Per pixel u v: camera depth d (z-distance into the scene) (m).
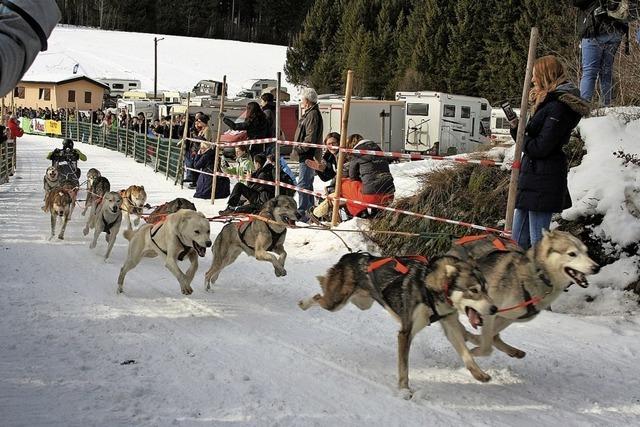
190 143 15.88
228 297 6.25
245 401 3.90
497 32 27.52
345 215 9.24
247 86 34.53
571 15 13.77
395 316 4.28
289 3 92.75
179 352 4.71
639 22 7.93
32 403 3.78
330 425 3.62
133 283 6.74
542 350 4.87
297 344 4.95
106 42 72.25
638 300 5.81
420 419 3.72
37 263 7.50
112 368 4.36
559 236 4.18
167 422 3.59
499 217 7.06
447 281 3.93
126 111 30.28
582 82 8.07
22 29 1.99
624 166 6.48
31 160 23.27
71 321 5.37
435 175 7.80
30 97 45.41
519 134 5.85
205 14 93.44
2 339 4.86
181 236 5.92
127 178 17.55
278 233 6.32
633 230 6.10
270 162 10.08
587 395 4.10
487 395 4.07
